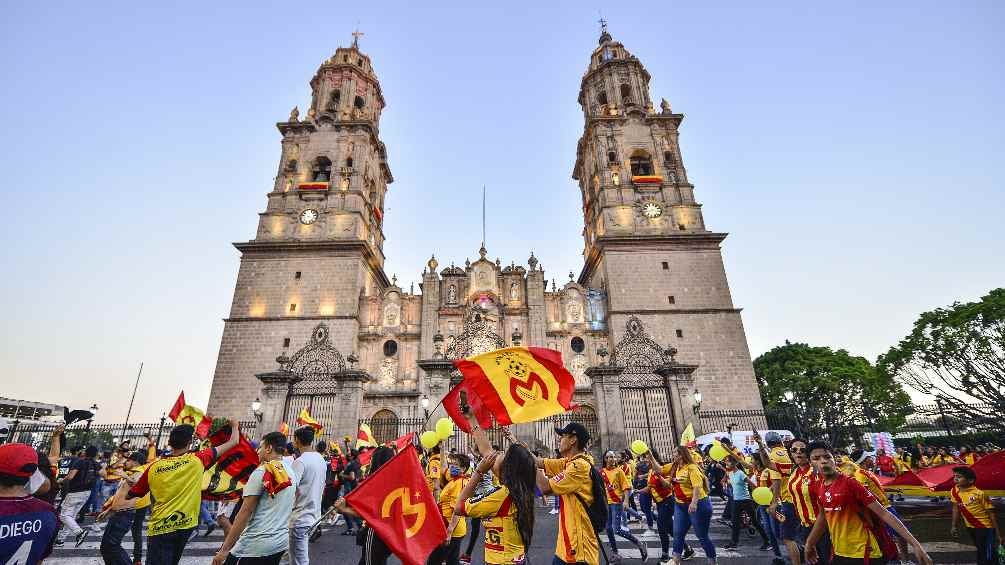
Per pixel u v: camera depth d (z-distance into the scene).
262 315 38.66
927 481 10.07
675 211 43.56
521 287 41.84
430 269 41.59
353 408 23.89
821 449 5.68
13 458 3.66
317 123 48.09
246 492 5.38
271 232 42.44
